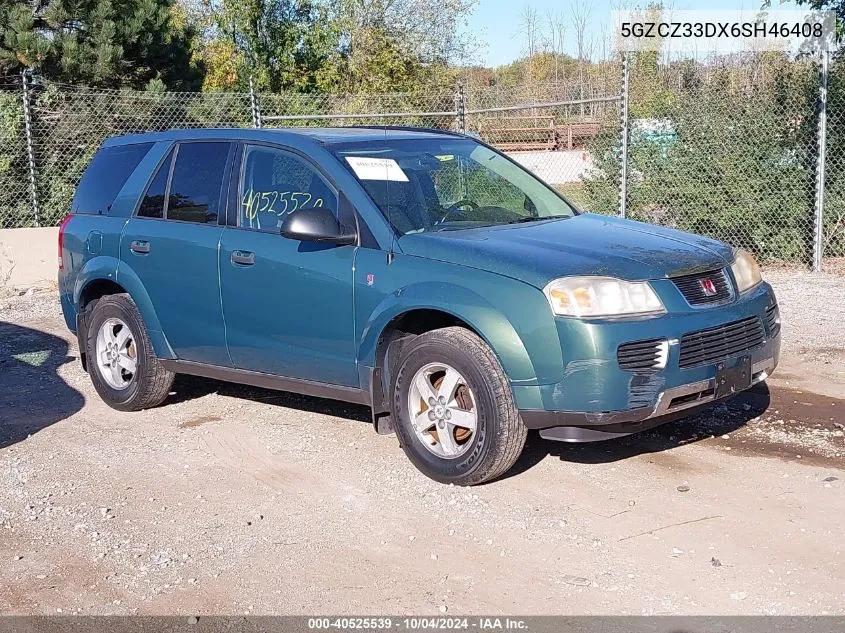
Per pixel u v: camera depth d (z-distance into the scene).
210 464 5.86
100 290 7.19
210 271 6.18
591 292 4.80
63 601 4.23
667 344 4.84
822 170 11.16
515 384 4.91
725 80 12.21
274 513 5.08
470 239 5.32
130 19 17.17
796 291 10.31
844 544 4.41
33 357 8.89
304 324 5.74
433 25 27.72
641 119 12.60
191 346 6.46
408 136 6.37
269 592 4.22
